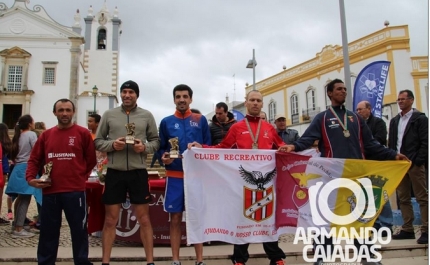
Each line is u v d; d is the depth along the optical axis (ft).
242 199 14.30
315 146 23.70
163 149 15.16
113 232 13.84
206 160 14.30
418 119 18.15
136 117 14.62
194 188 13.97
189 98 15.35
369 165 14.52
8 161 21.20
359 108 20.47
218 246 18.38
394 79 73.92
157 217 18.39
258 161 14.64
